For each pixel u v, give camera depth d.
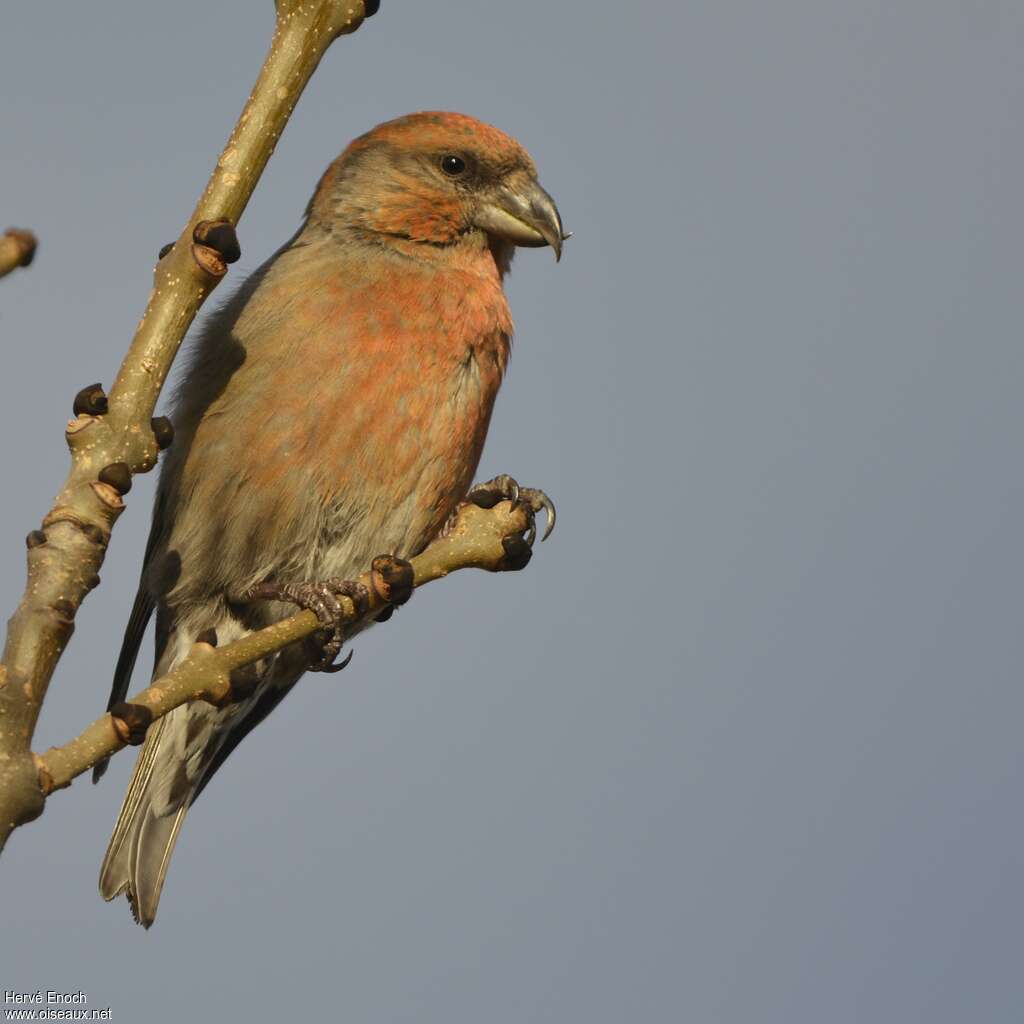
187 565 8.74
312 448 8.51
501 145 9.52
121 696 9.56
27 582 3.91
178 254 4.37
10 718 3.69
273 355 8.58
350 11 4.59
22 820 3.68
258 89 4.52
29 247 3.12
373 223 9.29
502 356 9.30
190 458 8.66
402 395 8.65
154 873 9.25
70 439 4.16
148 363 4.27
